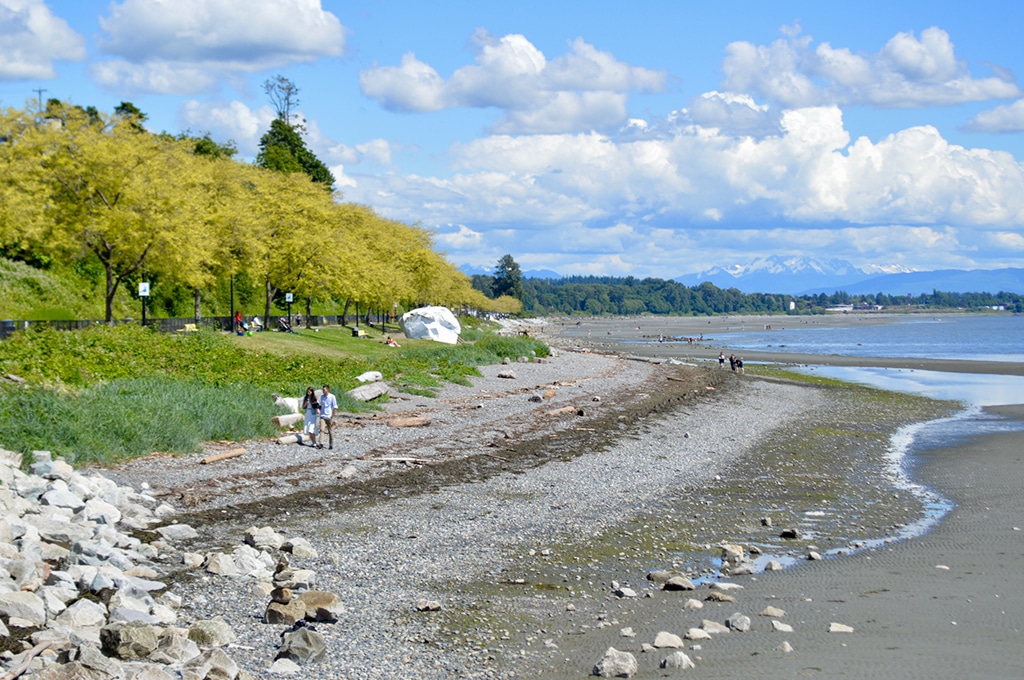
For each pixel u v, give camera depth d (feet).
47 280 207.92
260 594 43.42
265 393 111.04
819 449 108.27
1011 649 36.24
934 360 295.69
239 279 288.51
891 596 45.39
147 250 178.40
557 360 237.86
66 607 37.91
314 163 441.27
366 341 241.96
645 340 490.90
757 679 32.68
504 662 36.11
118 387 95.71
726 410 147.84
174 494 65.67
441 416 117.19
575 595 46.09
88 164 171.12
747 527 64.23
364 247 290.97
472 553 54.70
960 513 70.74
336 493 70.13
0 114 167.73
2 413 73.15
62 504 53.42
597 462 91.76
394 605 43.60
